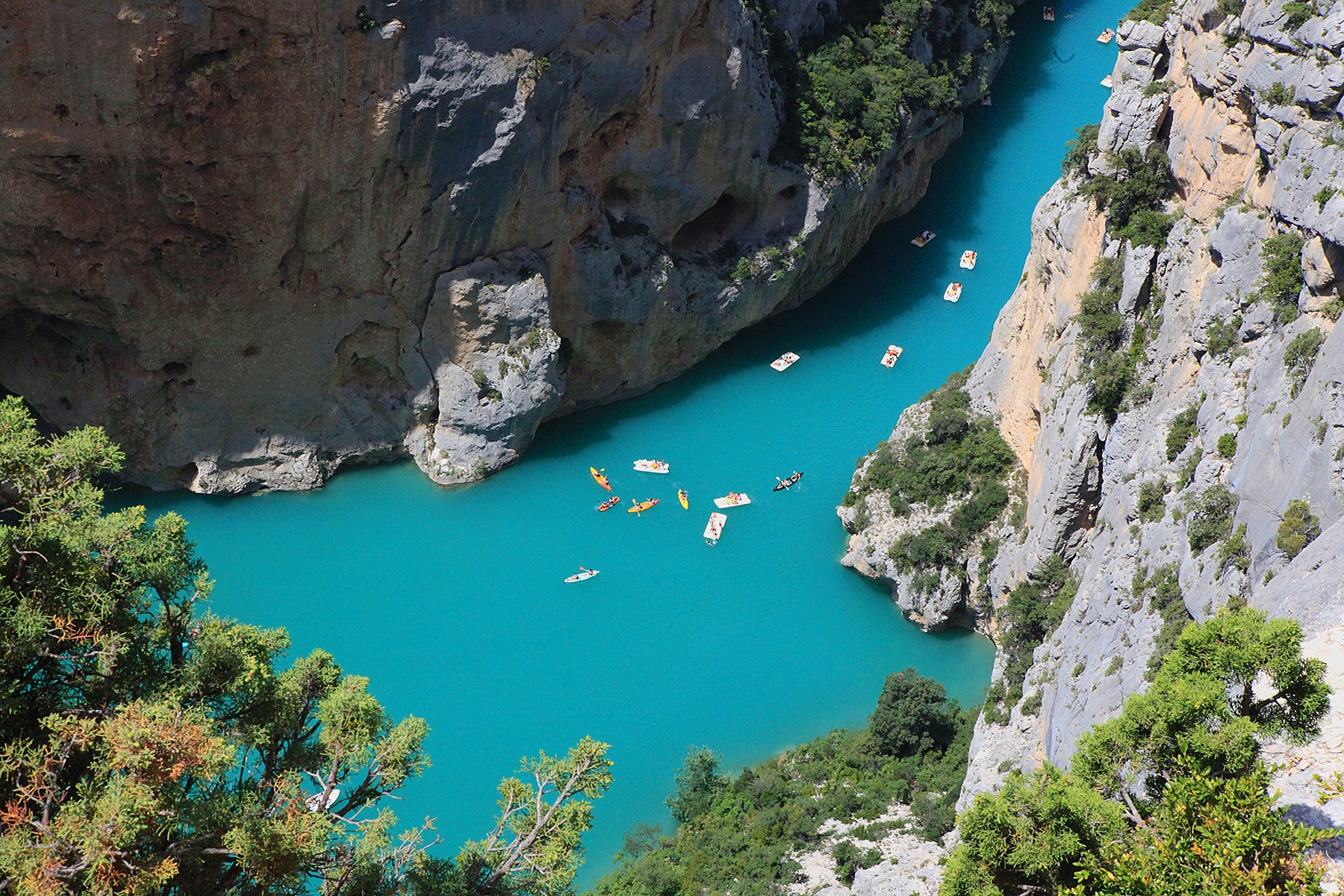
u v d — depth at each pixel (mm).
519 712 81562
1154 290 71562
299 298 88750
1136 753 39719
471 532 92000
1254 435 57625
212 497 92250
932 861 64500
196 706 43000
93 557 42438
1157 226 70938
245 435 91812
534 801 47562
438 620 86500
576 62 86125
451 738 79812
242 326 88125
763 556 91500
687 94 91562
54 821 37938
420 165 84188
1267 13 62344
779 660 85562
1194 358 65812
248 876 40969
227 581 87938
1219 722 39375
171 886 41625
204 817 40094
